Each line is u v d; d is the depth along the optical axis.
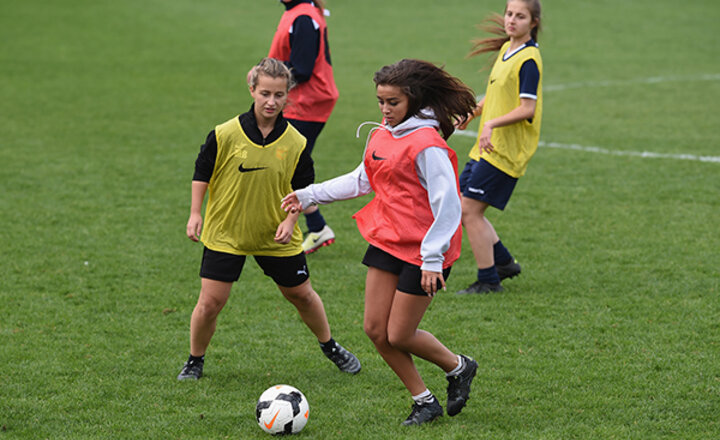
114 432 14.80
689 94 54.25
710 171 36.06
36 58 65.94
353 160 39.00
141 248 26.31
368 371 17.72
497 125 21.75
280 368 17.89
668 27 81.75
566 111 50.00
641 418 15.29
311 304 17.23
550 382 16.94
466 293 22.55
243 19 85.88
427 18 85.44
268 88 15.76
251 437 14.62
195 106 51.12
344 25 81.75
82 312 21.03
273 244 16.70
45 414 15.51
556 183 34.53
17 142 41.19
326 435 14.70
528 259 25.42
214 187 16.55
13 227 28.16
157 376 17.34
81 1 95.56
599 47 72.62
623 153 39.69
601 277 23.61
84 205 31.05
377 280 14.66
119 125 45.66
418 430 14.86
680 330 19.59
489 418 15.38
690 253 25.52
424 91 14.05
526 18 22.28
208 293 16.58
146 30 79.50
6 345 18.81
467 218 22.67
